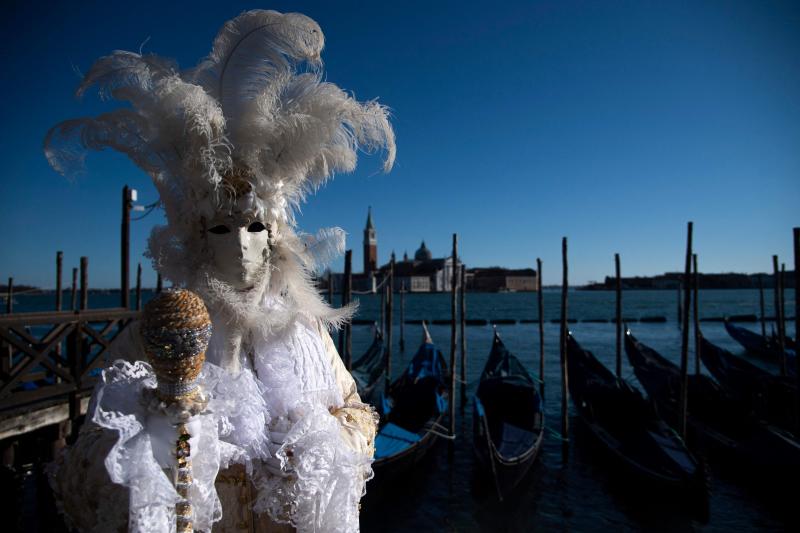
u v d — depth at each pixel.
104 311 7.88
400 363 23.56
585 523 7.68
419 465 9.57
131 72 1.08
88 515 0.77
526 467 8.89
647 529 7.50
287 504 0.93
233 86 1.19
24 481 7.17
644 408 10.04
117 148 1.12
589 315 58.47
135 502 0.70
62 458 0.82
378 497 8.11
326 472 0.95
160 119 1.10
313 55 1.19
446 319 51.69
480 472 8.85
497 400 11.22
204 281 1.09
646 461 8.68
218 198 1.07
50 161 1.08
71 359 7.18
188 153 1.09
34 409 6.57
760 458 8.70
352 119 1.20
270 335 1.13
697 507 7.74
